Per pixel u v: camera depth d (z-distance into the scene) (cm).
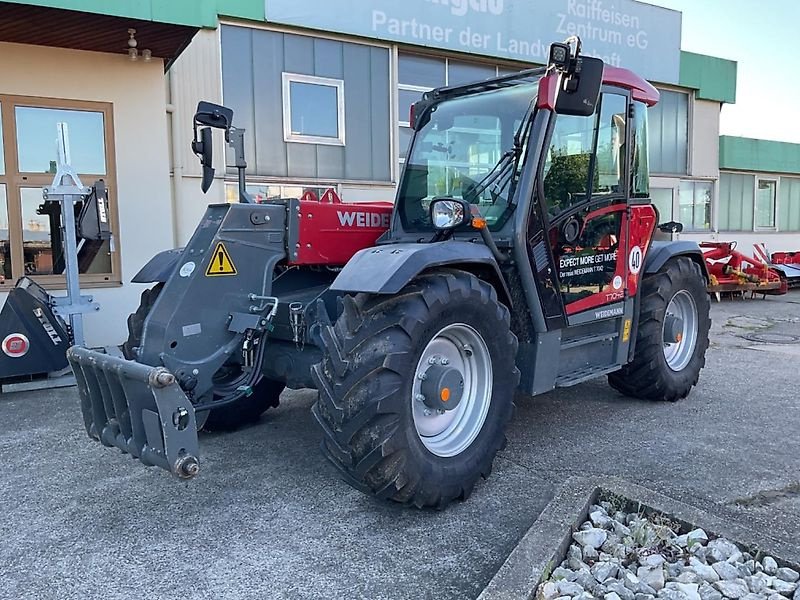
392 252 271
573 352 367
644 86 393
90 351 273
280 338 321
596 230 362
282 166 768
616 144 374
